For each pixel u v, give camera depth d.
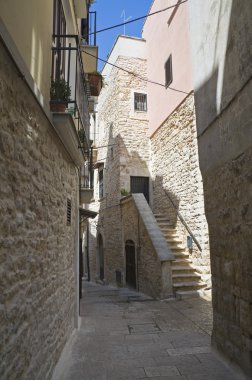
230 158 3.60
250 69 3.05
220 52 3.86
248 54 3.09
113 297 8.91
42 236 2.93
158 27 12.20
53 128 3.32
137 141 13.23
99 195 16.30
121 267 11.98
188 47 9.39
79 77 4.89
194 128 8.98
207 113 4.34
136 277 10.11
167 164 11.17
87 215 8.41
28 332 2.41
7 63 1.98
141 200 10.29
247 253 3.20
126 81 13.59
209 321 5.62
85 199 7.73
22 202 2.32
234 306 3.51
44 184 3.02
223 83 3.76
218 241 4.01
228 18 3.60
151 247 8.66
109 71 15.12
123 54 13.73
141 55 13.98
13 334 2.07
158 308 6.81
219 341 3.93
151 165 13.10
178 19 10.14
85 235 18.94
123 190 12.32
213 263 4.20
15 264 2.15
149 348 4.32
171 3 10.77
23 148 2.34
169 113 10.95
